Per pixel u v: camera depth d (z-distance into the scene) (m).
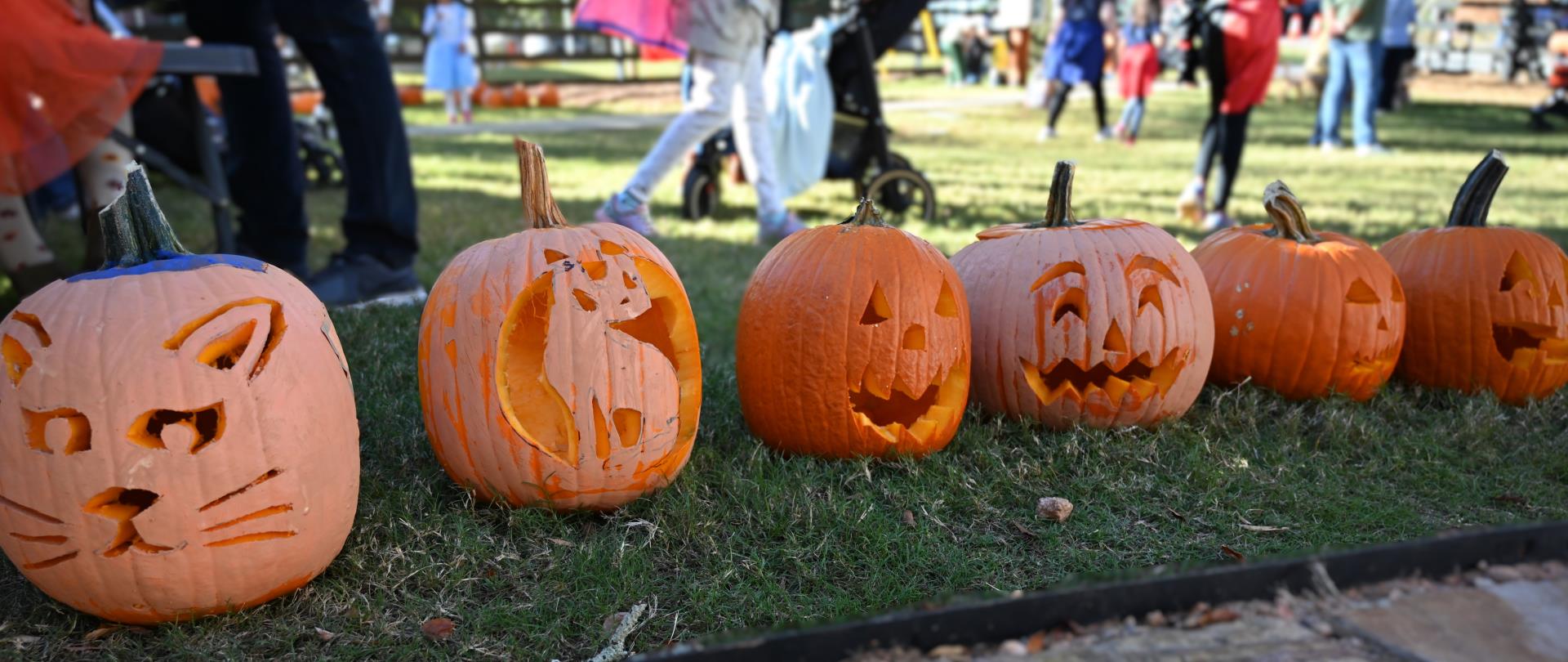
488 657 2.39
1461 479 3.33
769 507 3.00
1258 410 3.86
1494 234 4.03
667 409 2.93
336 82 5.08
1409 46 18.75
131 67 4.35
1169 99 22.30
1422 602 1.66
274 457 2.40
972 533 2.96
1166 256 3.55
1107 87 25.72
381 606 2.56
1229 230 4.24
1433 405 4.10
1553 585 1.71
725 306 5.64
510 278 2.85
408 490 3.08
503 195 9.34
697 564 2.81
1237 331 3.91
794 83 7.91
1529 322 3.90
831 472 3.27
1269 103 20.78
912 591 2.64
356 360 4.20
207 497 2.34
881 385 3.22
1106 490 3.21
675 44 6.21
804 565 2.75
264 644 2.43
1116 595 1.66
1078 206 8.88
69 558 2.35
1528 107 20.09
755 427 3.51
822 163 8.12
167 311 2.37
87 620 2.55
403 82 25.09
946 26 27.66
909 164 8.29
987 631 1.62
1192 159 12.53
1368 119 12.92
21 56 3.92
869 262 3.26
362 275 5.31
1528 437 3.71
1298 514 3.08
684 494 3.06
